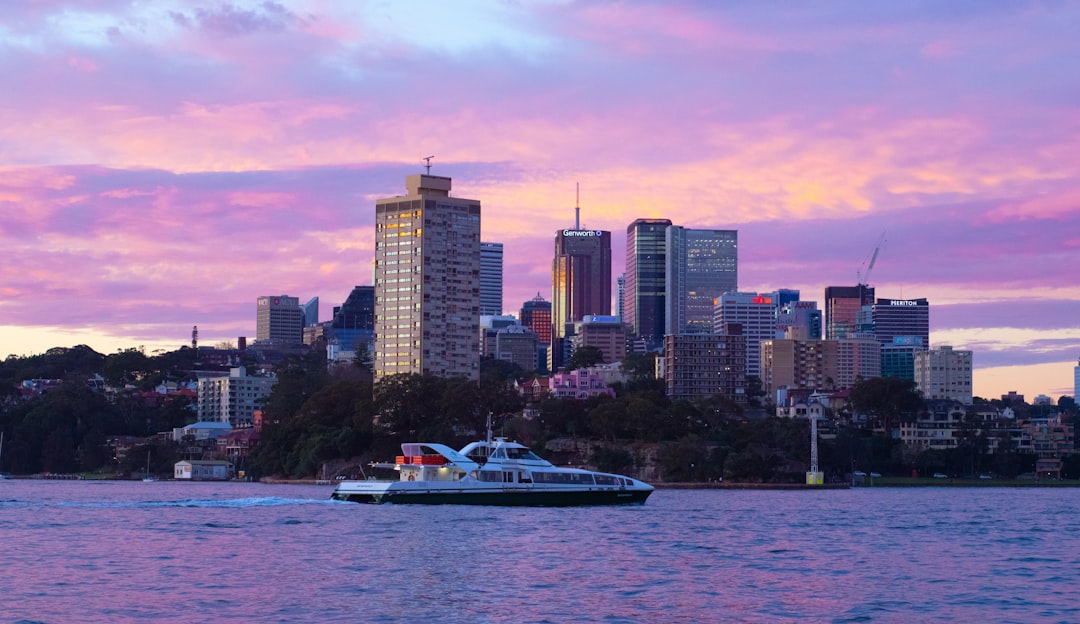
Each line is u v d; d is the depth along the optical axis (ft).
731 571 382.22
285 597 321.93
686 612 305.53
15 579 354.33
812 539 494.59
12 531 495.00
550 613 301.84
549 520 543.39
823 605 318.65
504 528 501.56
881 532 534.78
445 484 610.24
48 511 610.65
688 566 392.88
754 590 342.64
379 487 617.21
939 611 312.71
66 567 380.58
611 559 407.23
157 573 366.63
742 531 524.93
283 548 430.20
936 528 563.89
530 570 376.68
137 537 468.75
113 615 295.48
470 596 325.42
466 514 565.53
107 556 409.08
